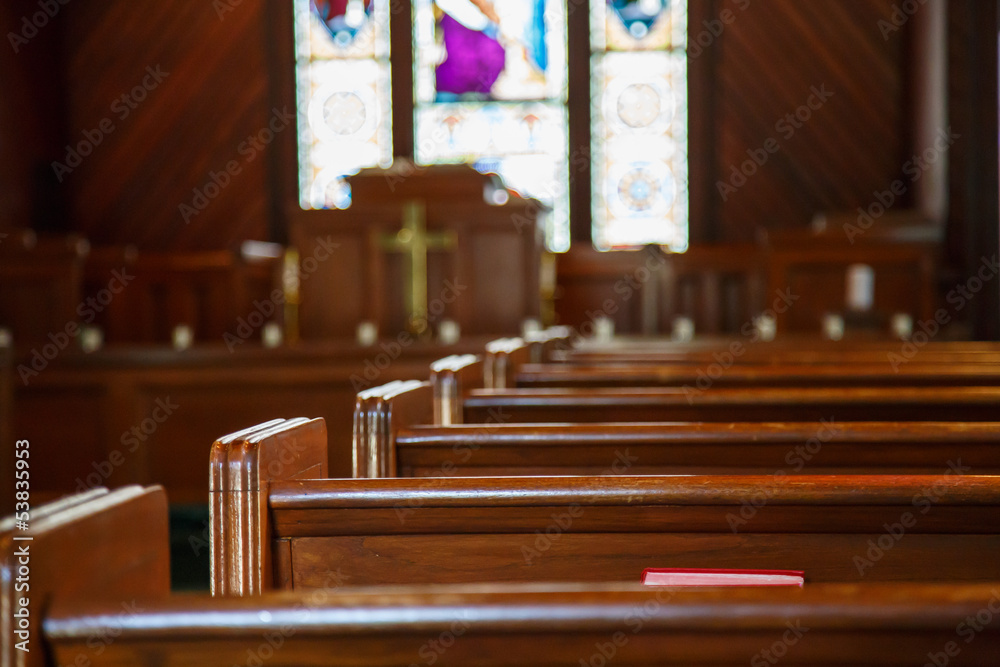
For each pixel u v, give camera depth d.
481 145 8.57
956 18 7.11
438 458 1.78
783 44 8.29
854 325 5.80
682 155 8.42
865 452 1.75
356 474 1.76
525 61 8.54
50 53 8.48
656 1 8.45
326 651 0.82
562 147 8.51
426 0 8.57
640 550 1.26
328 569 1.28
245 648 0.82
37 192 8.30
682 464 1.79
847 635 0.79
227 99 8.64
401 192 5.30
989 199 7.14
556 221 8.51
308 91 8.66
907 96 8.13
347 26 8.63
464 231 5.24
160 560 0.95
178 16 8.64
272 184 8.66
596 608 0.80
